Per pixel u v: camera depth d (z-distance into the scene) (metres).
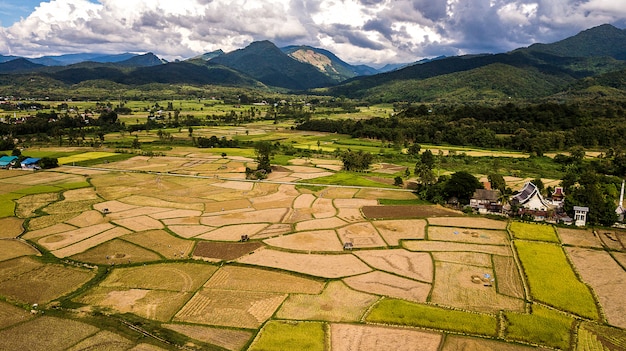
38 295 79.12
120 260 95.25
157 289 81.62
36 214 129.12
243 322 70.12
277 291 80.75
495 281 85.06
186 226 119.06
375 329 67.56
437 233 113.19
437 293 80.12
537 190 130.12
